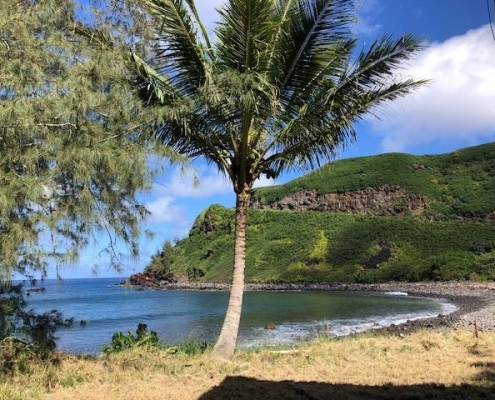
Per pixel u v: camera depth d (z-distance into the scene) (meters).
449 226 78.75
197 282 85.81
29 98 6.18
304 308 37.59
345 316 30.92
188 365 7.72
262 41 7.87
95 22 7.71
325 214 92.94
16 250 6.00
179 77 8.36
